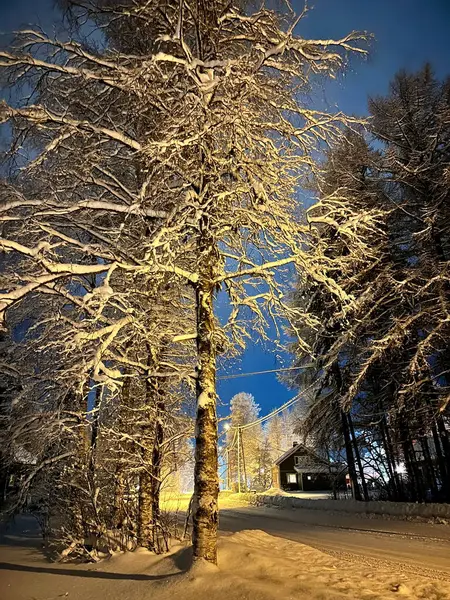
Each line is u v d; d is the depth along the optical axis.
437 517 14.76
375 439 22.45
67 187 7.81
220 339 7.63
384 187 18.86
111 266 6.65
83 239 9.88
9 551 10.27
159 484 8.98
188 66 6.49
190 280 7.21
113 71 7.34
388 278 15.58
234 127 6.73
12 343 9.27
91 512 9.65
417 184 17.25
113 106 8.05
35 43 7.20
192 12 7.46
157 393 8.98
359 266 15.41
